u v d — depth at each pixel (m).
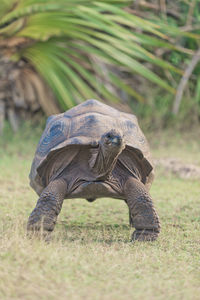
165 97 22.48
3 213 9.18
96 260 5.86
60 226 8.48
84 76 19.22
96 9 18.33
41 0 18.19
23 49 19.80
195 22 23.02
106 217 9.47
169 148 18.78
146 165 7.57
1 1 18.92
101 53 18.52
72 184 7.20
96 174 7.06
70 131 7.50
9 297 4.65
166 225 8.58
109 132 6.48
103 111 8.00
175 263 5.98
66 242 6.80
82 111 8.00
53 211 7.02
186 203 10.48
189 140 20.33
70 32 18.36
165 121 22.05
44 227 6.95
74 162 7.32
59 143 7.38
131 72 22.03
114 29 17.14
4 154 16.64
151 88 22.80
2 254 5.68
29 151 17.47
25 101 20.62
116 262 5.82
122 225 8.72
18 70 20.36
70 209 10.16
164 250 6.75
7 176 13.37
